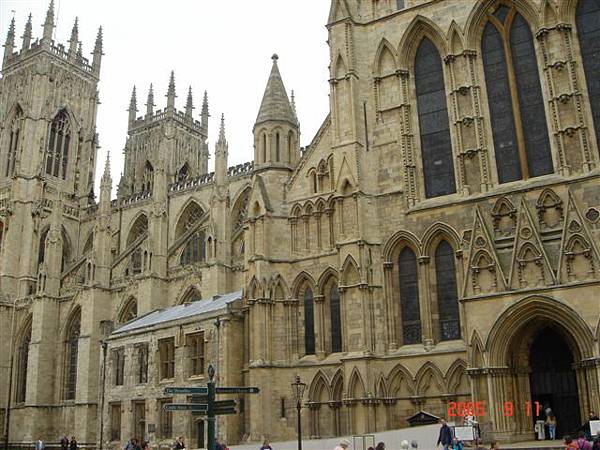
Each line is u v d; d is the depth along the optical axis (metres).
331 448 66.19
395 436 62.31
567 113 66.88
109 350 104.38
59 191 190.62
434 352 67.75
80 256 192.88
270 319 76.88
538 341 65.88
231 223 157.38
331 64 79.62
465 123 71.94
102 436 100.62
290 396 74.56
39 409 160.50
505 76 72.19
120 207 196.00
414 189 73.56
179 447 71.25
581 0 69.81
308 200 79.31
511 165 69.69
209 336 85.44
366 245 72.50
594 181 63.72
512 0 72.44
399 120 76.19
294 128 85.00
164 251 153.00
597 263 60.38
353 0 81.56
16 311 179.12
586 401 60.00
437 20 76.25
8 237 186.00
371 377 68.62
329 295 76.06
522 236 64.44
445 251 70.81
